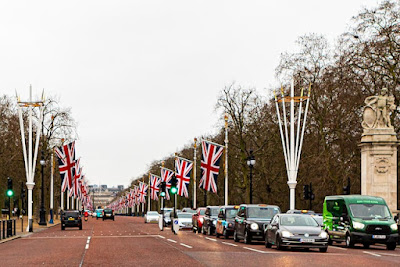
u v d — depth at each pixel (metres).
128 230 54.25
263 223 30.48
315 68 59.97
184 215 56.28
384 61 53.31
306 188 51.72
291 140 48.34
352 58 53.47
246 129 71.31
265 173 70.25
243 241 33.28
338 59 55.41
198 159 103.38
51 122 71.75
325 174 58.22
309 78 60.00
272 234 26.84
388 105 41.50
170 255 22.81
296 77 60.25
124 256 22.53
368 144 41.06
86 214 110.31
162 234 44.34
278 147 69.62
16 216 93.38
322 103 60.22
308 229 25.36
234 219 36.09
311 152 61.69
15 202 98.31
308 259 20.61
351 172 58.50
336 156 60.31
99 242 33.19
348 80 53.59
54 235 44.66
